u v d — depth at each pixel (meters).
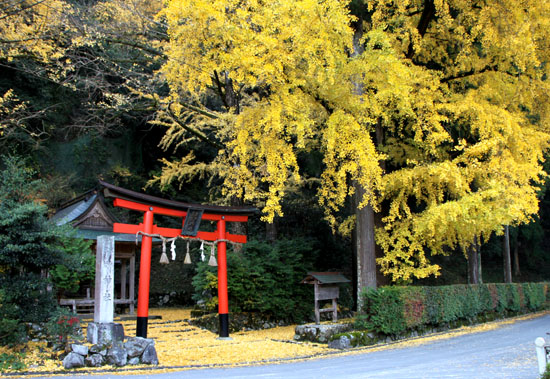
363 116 9.50
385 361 7.05
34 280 7.54
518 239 26.73
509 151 10.82
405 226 10.97
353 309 13.98
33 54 11.75
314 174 16.98
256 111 9.36
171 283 17.78
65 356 6.75
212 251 10.40
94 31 12.05
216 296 12.21
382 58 9.02
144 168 21.14
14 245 7.28
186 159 14.52
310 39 8.55
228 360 7.66
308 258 14.55
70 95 18.56
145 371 6.39
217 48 9.00
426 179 10.79
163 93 17.09
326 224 17.55
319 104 9.93
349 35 9.30
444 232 10.60
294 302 13.59
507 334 10.41
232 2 8.61
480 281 16.14
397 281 12.19
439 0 10.23
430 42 12.39
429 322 11.12
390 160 13.07
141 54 14.44
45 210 8.01
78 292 13.54
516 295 16.17
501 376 5.36
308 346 9.21
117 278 16.56
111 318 7.53
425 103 10.41
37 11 11.17
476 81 12.00
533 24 10.09
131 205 8.95
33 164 17.00
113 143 19.92
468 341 9.35
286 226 17.66
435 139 10.32
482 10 10.18
